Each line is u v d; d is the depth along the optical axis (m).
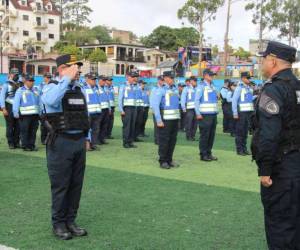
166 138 9.43
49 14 82.38
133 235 5.36
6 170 8.86
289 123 3.72
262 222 5.94
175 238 5.29
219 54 80.38
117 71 68.19
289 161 3.72
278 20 48.94
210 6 47.03
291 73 3.85
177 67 49.16
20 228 5.53
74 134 5.12
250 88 11.71
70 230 5.33
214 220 5.98
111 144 13.27
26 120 11.25
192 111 14.47
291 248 3.80
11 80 11.81
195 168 9.66
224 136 16.12
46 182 7.88
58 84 4.92
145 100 15.19
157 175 8.76
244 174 9.09
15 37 78.94
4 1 78.62
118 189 7.53
